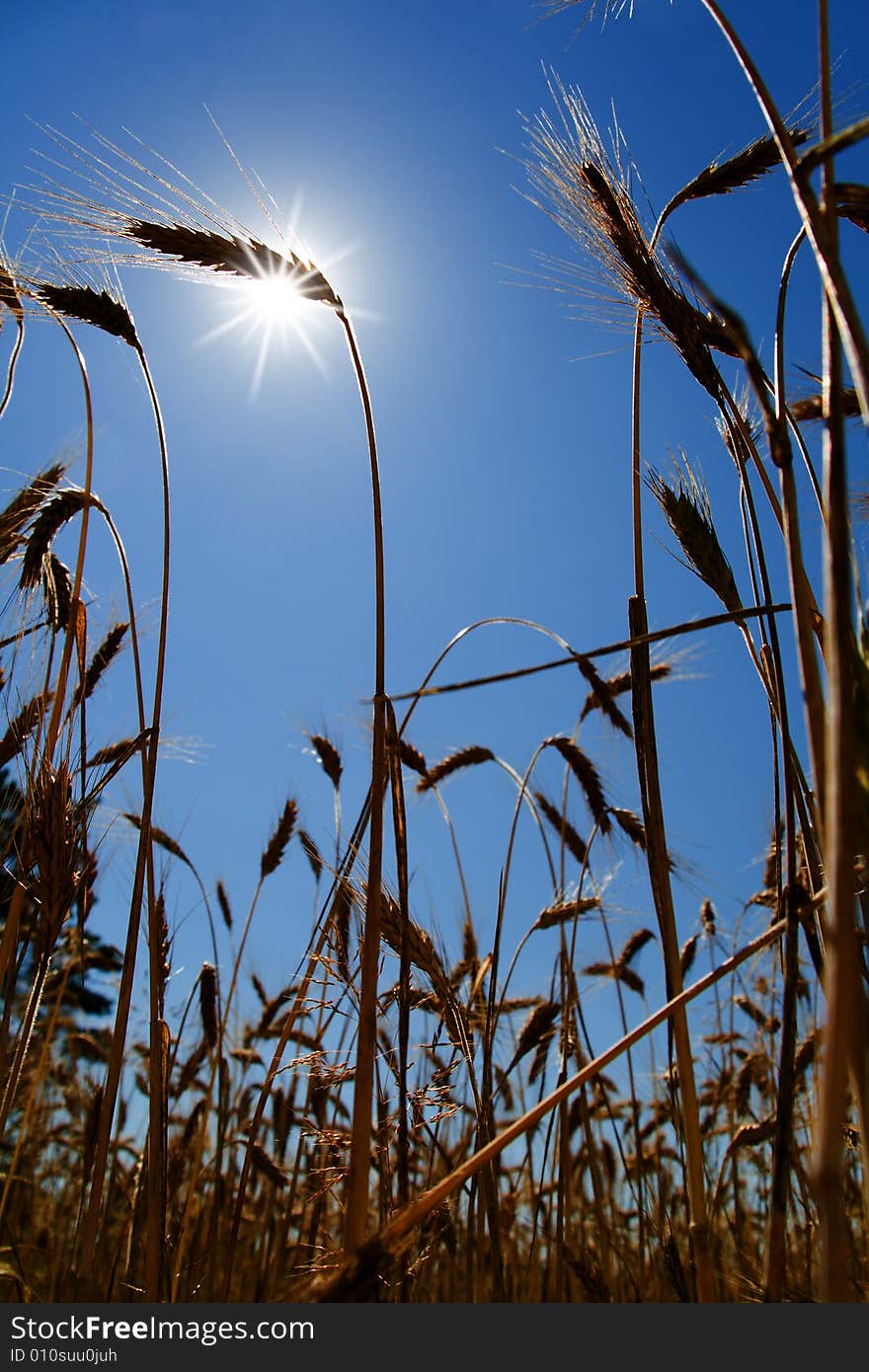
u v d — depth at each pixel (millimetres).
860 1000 293
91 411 590
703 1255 399
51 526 582
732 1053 781
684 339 435
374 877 415
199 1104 788
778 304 406
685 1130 416
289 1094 762
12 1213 741
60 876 512
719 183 468
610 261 455
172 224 482
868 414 201
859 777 249
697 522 453
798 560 298
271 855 812
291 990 613
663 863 430
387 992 513
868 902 322
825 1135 164
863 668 252
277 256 478
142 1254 609
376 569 459
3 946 520
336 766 825
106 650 666
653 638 272
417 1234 317
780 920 391
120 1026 498
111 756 621
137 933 511
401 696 271
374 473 468
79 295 566
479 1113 526
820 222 242
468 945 699
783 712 380
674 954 424
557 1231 581
